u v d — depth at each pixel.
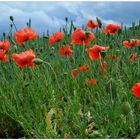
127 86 1.25
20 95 1.22
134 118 1.10
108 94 1.17
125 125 1.06
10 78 1.53
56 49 1.83
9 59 1.55
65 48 1.47
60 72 1.48
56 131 1.12
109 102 1.13
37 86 1.43
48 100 1.26
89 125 1.12
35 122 1.09
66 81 1.40
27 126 1.12
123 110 0.94
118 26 1.52
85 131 1.06
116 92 1.08
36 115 1.15
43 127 1.10
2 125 1.17
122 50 1.54
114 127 1.02
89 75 1.38
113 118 1.04
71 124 1.12
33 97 1.24
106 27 1.52
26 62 1.19
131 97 1.20
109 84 1.07
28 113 1.16
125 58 1.60
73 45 1.68
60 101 1.23
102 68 1.28
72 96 1.27
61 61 1.64
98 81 1.30
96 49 1.25
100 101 1.15
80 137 1.05
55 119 1.15
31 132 1.08
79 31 1.29
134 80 1.34
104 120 1.07
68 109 1.15
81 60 1.58
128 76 1.38
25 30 1.31
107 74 1.32
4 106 1.19
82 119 1.13
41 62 1.17
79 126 1.06
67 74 1.40
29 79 1.35
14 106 1.16
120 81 1.24
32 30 1.32
